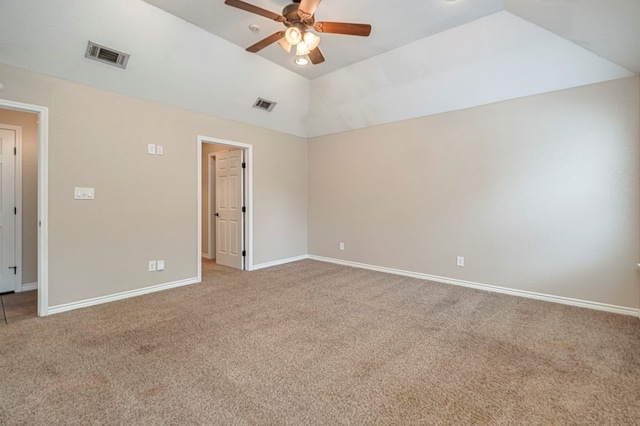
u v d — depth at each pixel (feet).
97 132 10.17
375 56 11.75
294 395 5.56
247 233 15.56
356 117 15.43
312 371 6.35
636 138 9.27
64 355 6.88
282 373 6.27
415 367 6.53
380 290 12.16
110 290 10.59
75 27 8.48
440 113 13.21
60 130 9.41
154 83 11.00
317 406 5.26
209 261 18.01
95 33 8.80
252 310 9.87
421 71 11.74
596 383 5.95
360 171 16.10
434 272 13.60
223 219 16.98
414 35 10.19
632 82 9.27
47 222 9.21
